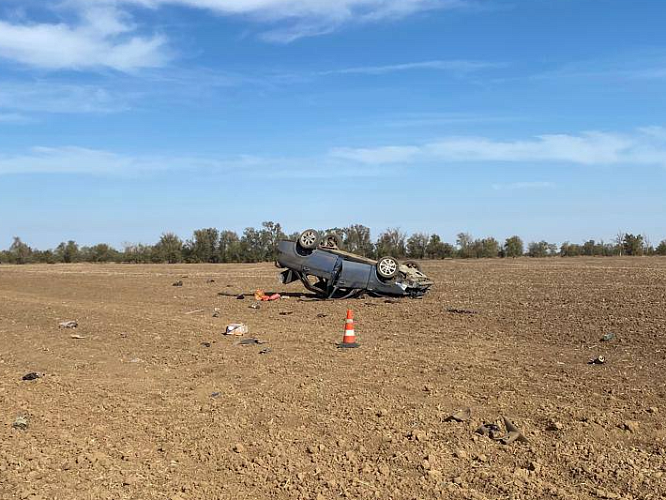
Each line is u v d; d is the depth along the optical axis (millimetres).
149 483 6539
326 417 8578
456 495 6102
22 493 6242
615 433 7660
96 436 7988
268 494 6258
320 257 23172
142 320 18500
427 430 7965
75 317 19469
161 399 9719
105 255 79625
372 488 6309
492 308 19062
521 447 7336
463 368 11211
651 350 12242
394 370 11203
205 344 14234
